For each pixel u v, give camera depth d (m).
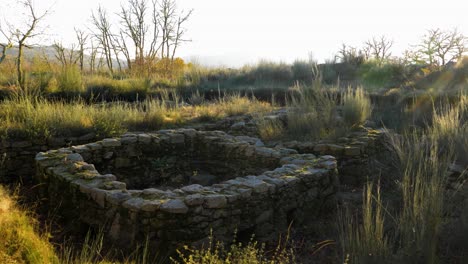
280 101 13.64
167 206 4.31
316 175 5.62
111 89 13.02
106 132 8.08
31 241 3.85
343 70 17.95
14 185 6.52
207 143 7.57
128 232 4.48
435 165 5.28
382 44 22.05
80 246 4.66
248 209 4.79
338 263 4.20
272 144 8.00
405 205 4.48
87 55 20.56
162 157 7.25
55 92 11.78
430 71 16.58
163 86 15.67
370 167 7.27
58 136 7.59
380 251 3.92
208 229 4.47
